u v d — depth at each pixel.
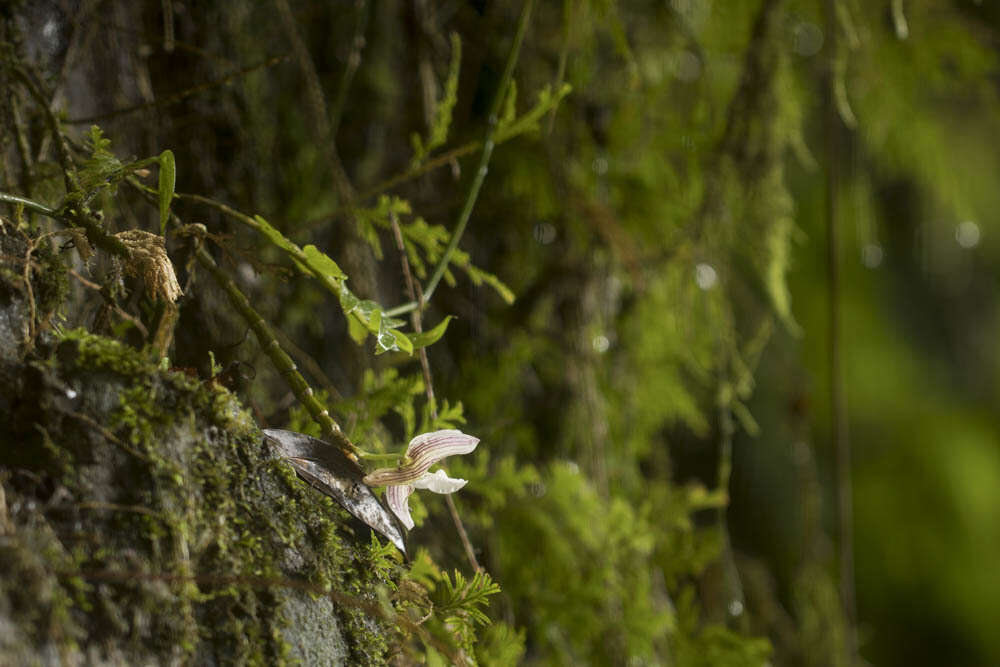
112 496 0.90
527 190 1.24
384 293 1.20
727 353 1.36
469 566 1.11
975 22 1.50
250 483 0.92
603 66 1.34
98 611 0.88
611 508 1.17
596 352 1.29
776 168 1.30
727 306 1.34
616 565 1.16
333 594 0.90
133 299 1.02
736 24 1.36
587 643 1.14
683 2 1.37
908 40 1.46
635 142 1.33
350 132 1.19
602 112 1.29
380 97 1.21
